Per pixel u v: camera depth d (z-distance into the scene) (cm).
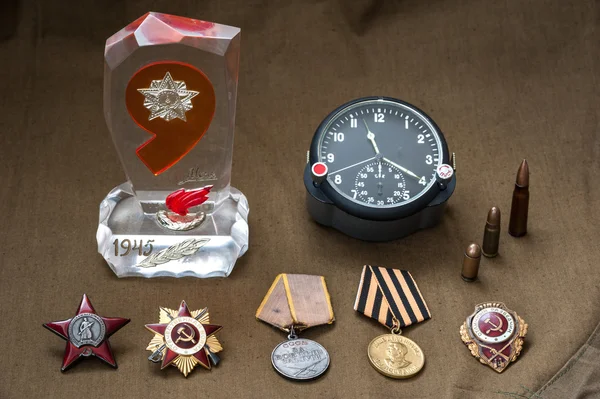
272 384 76
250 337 78
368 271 81
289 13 98
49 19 97
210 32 77
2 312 79
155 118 79
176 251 81
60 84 94
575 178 87
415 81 94
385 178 82
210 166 81
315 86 94
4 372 76
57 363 76
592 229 84
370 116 83
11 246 83
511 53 96
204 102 79
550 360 77
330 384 76
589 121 91
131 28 78
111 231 82
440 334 78
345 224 83
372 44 97
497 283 81
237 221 83
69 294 80
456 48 96
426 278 81
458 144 90
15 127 91
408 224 82
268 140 90
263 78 95
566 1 98
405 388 76
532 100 93
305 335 78
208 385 75
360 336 78
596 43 96
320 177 81
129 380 76
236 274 82
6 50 96
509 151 89
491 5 98
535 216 85
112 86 78
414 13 98
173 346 76
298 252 83
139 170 81
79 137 90
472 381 76
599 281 81
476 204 86
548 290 81
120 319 76
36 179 87
